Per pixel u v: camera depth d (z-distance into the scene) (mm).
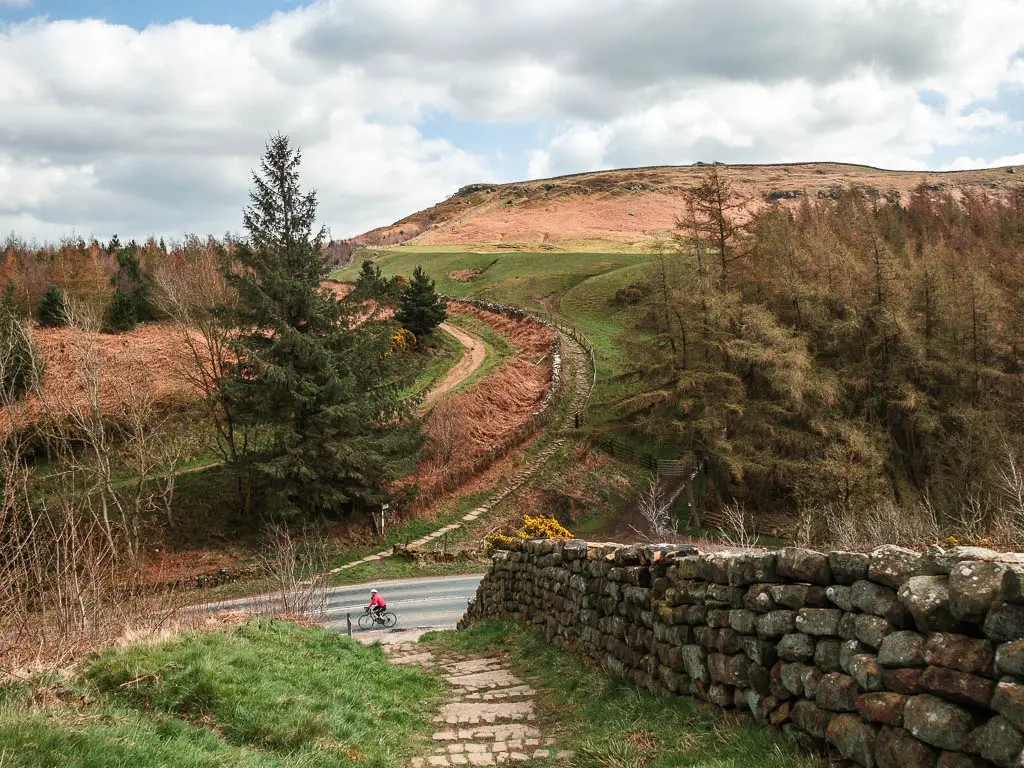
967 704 3674
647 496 40500
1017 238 66688
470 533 36375
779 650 5375
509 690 9336
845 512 27312
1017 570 3498
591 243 134250
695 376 36281
